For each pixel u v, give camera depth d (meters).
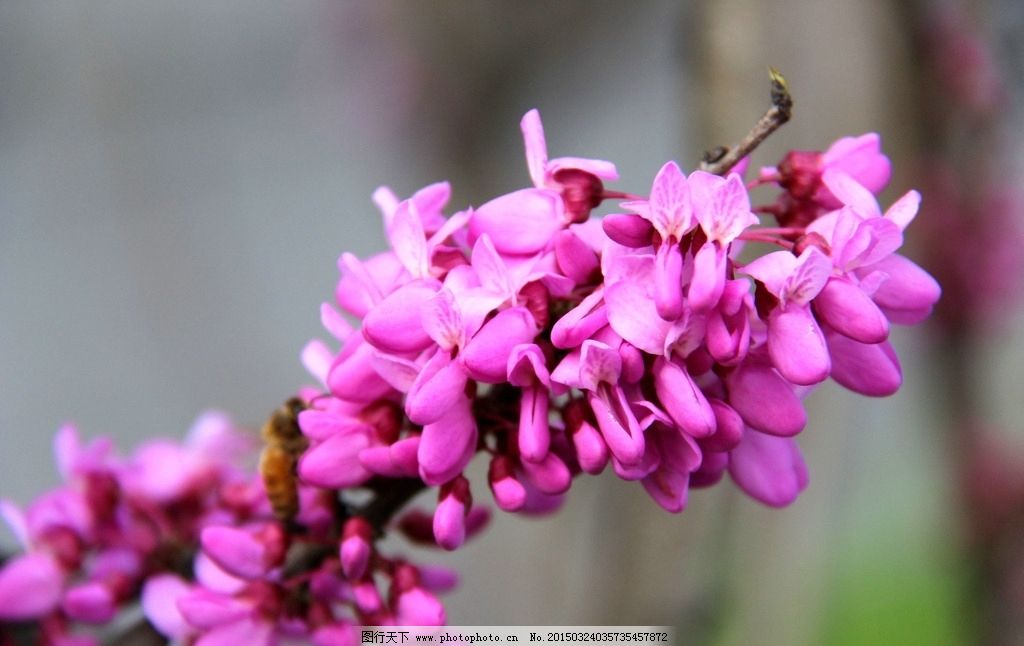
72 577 0.42
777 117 0.36
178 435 0.94
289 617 0.38
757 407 0.35
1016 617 0.68
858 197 0.35
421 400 0.34
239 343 0.91
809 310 0.34
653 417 0.34
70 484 0.42
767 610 0.48
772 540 0.48
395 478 0.38
